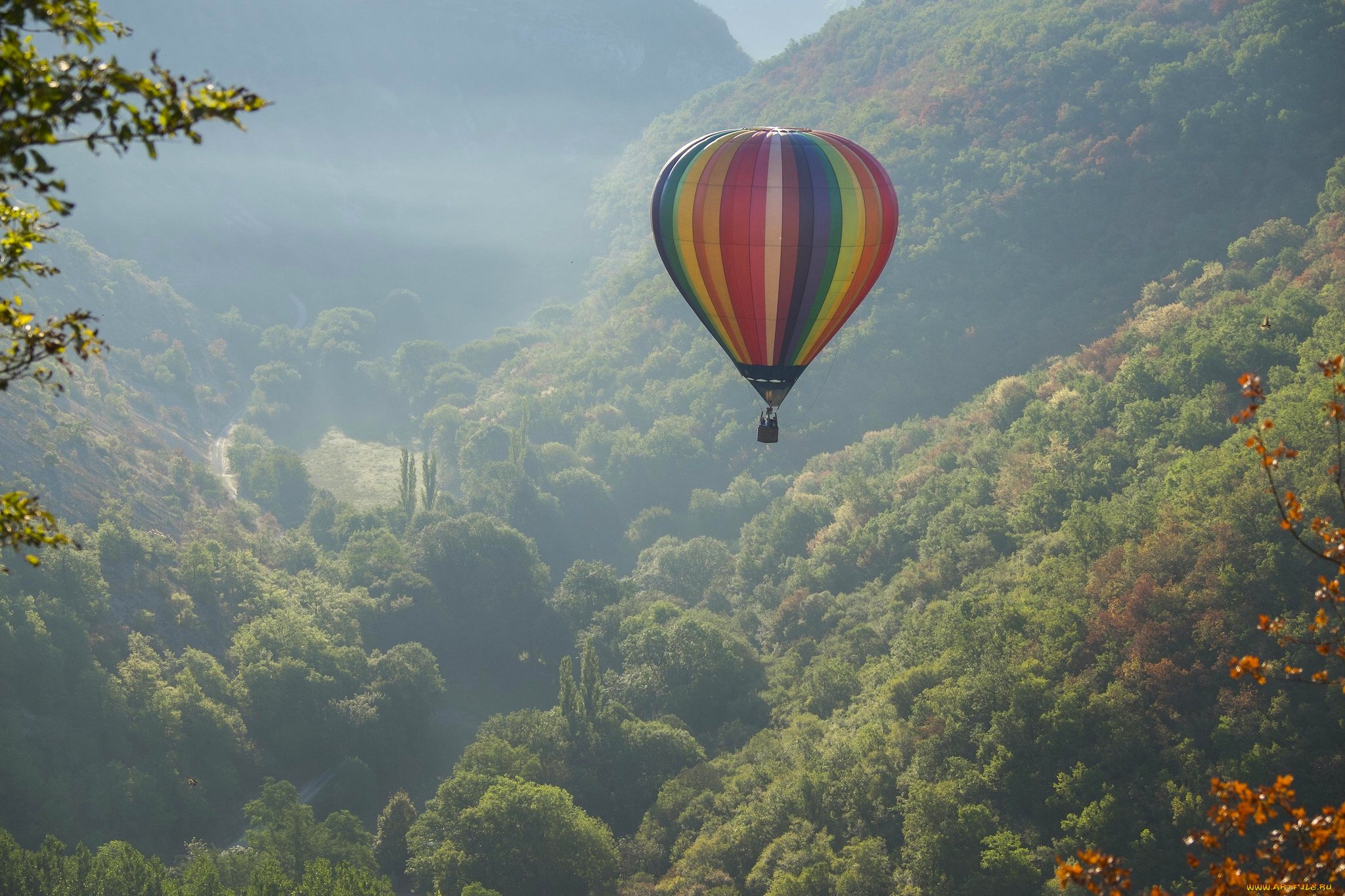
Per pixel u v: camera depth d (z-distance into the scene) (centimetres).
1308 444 8012
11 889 6531
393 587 12681
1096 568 8519
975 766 7194
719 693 10238
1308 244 13275
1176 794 6253
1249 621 7094
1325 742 6231
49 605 10044
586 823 7788
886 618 10356
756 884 7131
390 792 10050
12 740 8500
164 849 8744
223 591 12050
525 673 12431
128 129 1179
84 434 14512
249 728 10131
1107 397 11556
